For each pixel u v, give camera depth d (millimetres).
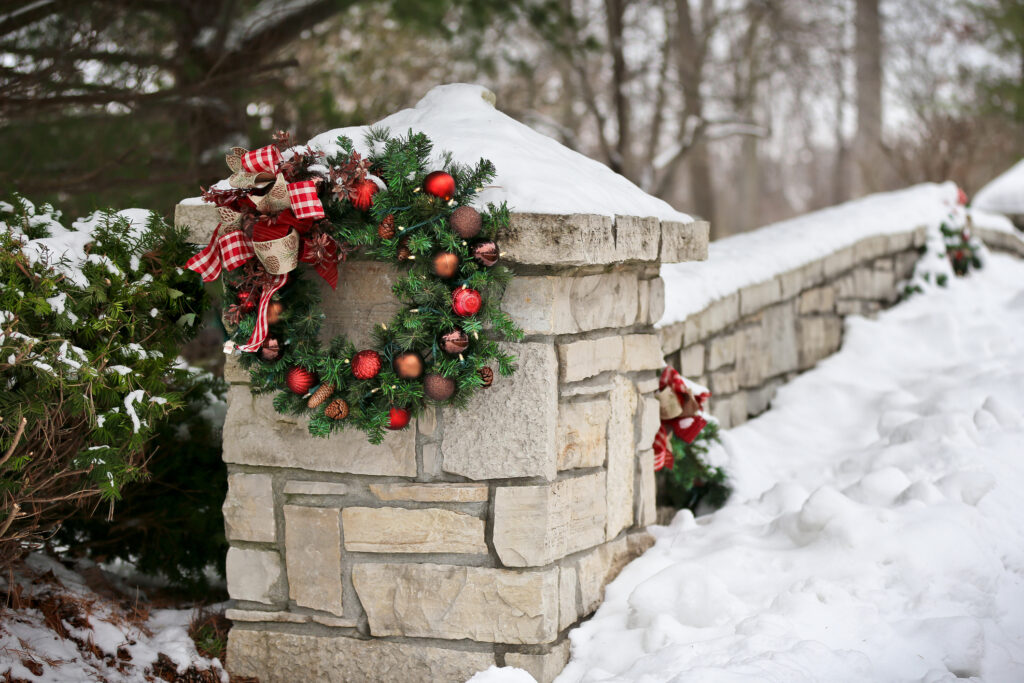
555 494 3084
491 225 2828
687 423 4039
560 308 3023
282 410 3039
